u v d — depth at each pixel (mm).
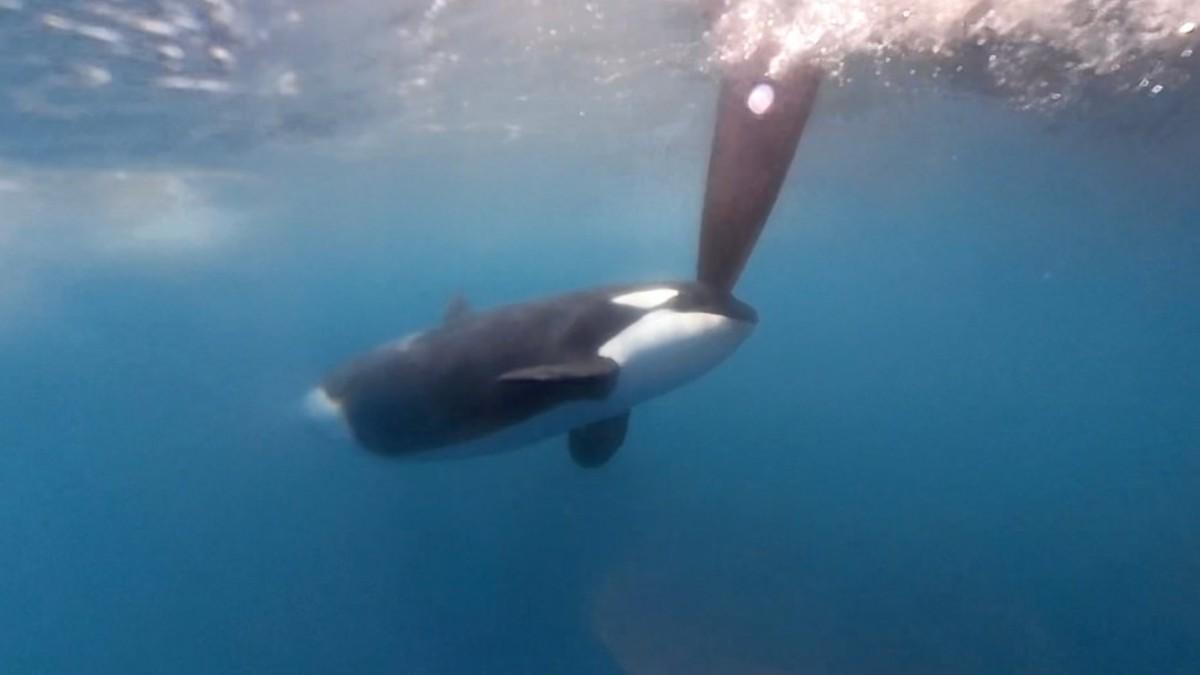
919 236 31625
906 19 8023
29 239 23469
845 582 13477
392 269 49156
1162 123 11125
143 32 9773
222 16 9445
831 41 8055
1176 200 16578
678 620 12914
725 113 7746
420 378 8648
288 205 23359
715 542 14484
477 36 10359
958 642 12172
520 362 8250
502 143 17656
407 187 22531
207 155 16547
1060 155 14320
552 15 9617
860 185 21500
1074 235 23797
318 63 11211
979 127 13133
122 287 35750
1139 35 8234
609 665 12250
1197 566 13844
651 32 9906
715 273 8078
